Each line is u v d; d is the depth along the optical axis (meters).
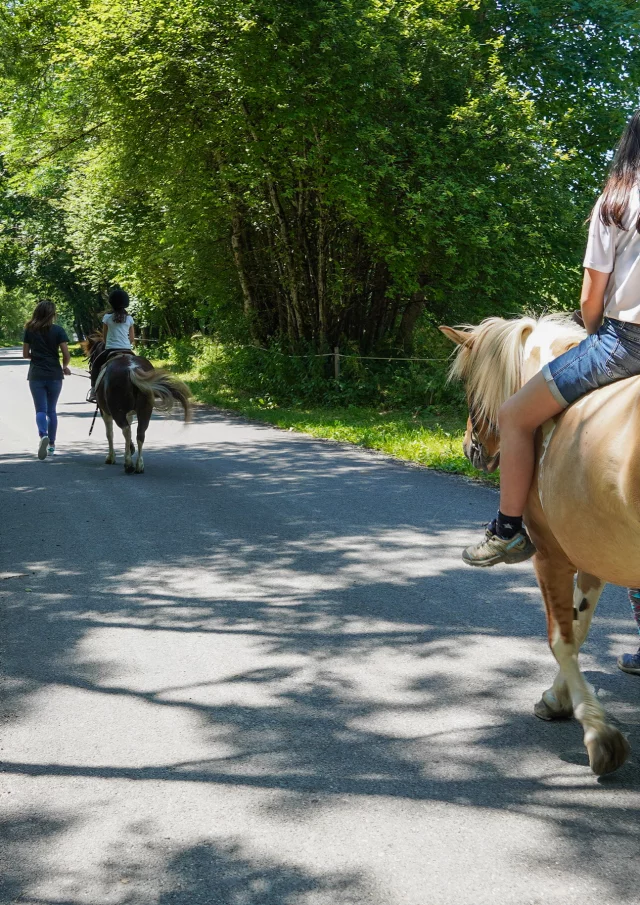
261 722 4.01
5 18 22.02
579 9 21.31
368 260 20.23
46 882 2.86
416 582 6.16
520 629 5.16
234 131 18.50
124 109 18.52
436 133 18.09
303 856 2.95
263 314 23.36
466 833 3.05
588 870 2.82
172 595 5.99
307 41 16.31
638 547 2.77
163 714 4.11
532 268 18.41
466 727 3.91
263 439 14.30
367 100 17.48
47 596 6.02
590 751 3.29
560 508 3.08
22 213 40.62
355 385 18.84
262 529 7.84
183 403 10.77
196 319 36.59
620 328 2.94
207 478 10.51
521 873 2.81
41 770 3.60
